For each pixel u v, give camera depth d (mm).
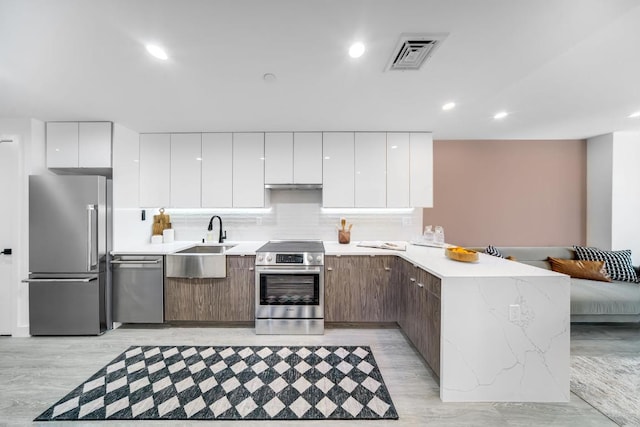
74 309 2611
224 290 2809
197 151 3127
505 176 3625
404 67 1731
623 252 3188
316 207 3484
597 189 3479
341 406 1710
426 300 2012
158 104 2324
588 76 1883
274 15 1258
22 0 1140
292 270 2719
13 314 2627
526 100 2289
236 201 3135
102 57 1604
